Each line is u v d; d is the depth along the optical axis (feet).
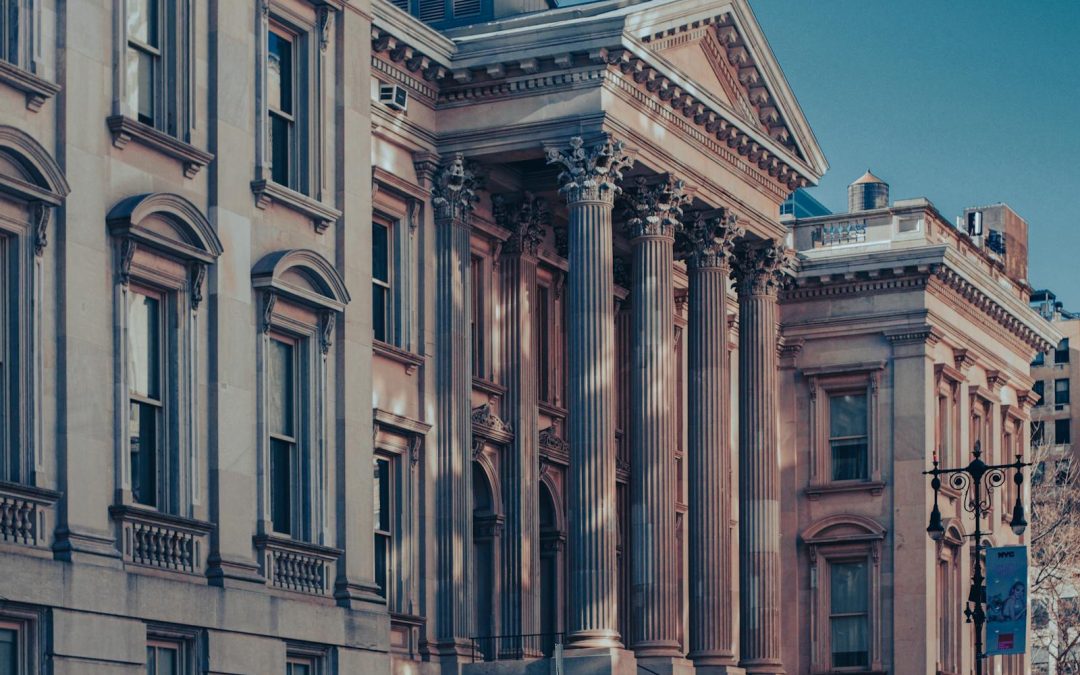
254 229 133.49
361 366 143.13
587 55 158.92
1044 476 383.65
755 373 186.60
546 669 154.71
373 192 157.07
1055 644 342.64
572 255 159.74
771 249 188.03
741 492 185.06
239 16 132.98
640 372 166.20
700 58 175.94
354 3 146.10
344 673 137.18
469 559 161.58
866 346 223.71
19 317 112.78
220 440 127.44
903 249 220.43
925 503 218.79
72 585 112.57
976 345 238.27
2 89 111.96
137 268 121.70
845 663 220.84
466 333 164.14
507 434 170.81
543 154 163.22
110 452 118.21
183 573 123.54
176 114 127.24
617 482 191.93
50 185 113.60
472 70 161.89
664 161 167.53
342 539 139.54
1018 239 280.10
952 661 226.99
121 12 120.98
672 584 164.14
